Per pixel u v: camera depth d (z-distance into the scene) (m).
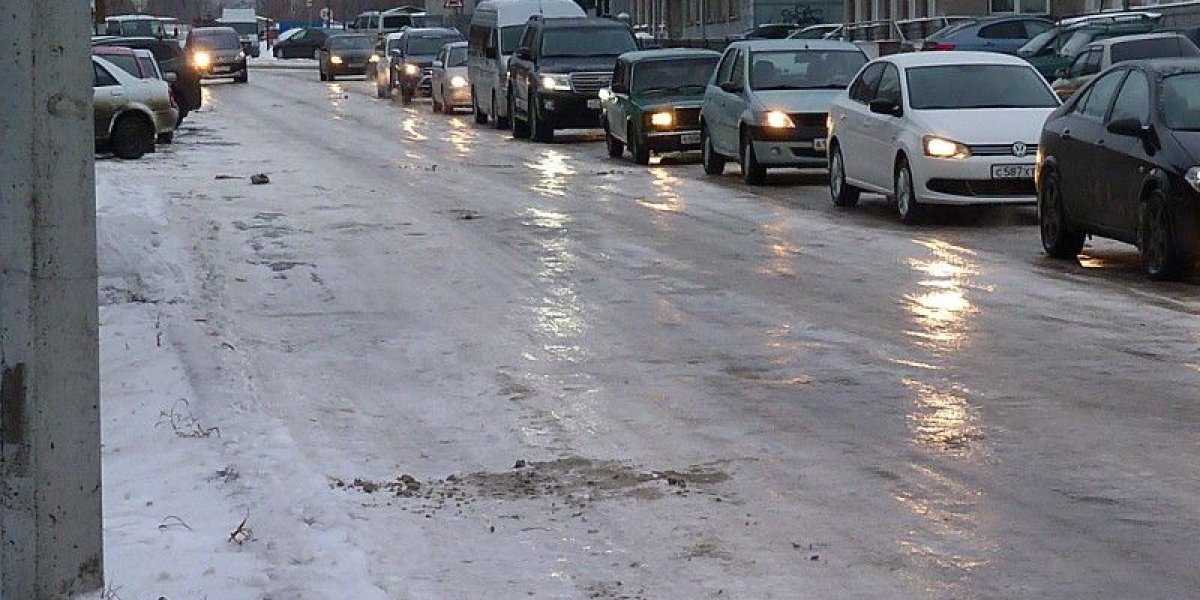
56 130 6.32
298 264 17.55
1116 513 8.09
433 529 8.04
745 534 7.88
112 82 32.75
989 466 9.04
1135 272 16.53
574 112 39.31
